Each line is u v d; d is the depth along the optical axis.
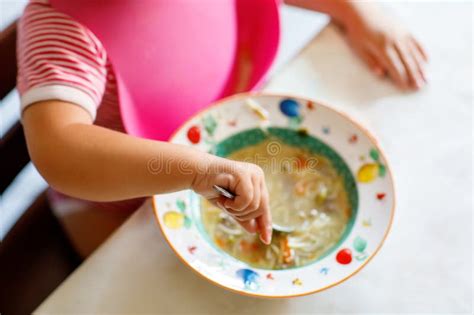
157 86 0.65
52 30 0.56
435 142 0.61
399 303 0.49
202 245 0.51
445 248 0.53
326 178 0.58
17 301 0.72
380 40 0.69
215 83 0.73
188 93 0.69
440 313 0.49
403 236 0.53
